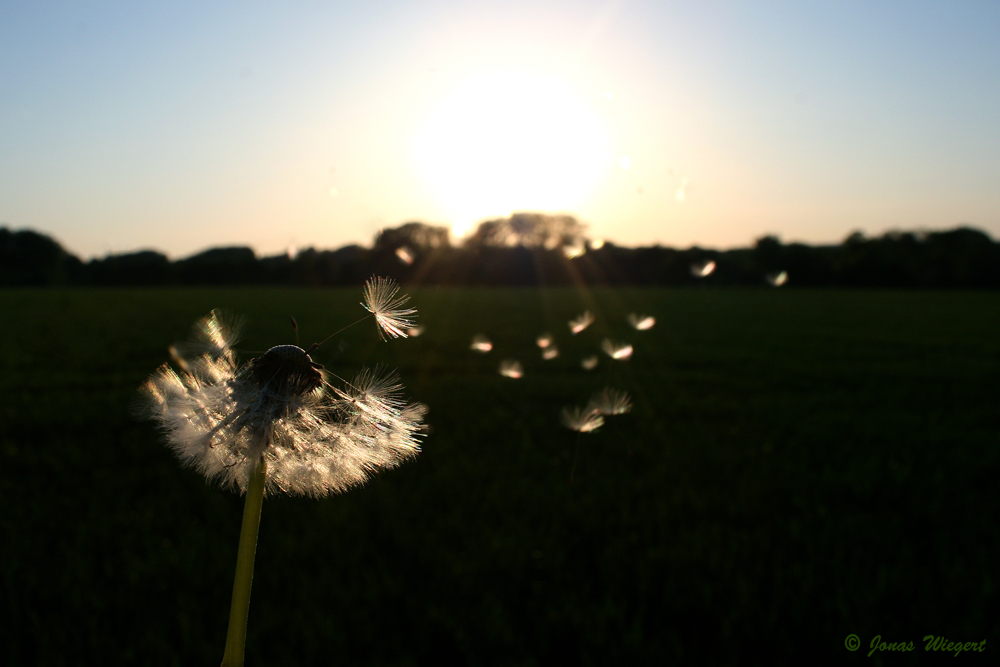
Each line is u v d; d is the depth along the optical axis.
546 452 7.62
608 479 6.55
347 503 5.88
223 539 5.13
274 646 3.79
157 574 4.53
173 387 1.23
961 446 7.98
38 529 5.22
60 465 6.83
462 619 4.14
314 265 48.47
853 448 7.87
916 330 25.31
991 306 39.75
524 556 4.83
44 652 3.66
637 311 33.72
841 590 4.26
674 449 7.74
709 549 4.95
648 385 12.63
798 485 6.39
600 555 4.95
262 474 1.10
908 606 4.14
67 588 4.31
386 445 1.23
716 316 31.42
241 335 1.31
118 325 24.14
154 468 6.81
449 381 12.78
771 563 4.84
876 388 12.44
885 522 5.45
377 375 1.31
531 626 4.11
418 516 5.62
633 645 3.78
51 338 19.98
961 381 13.27
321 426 1.20
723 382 13.09
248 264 60.47
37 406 9.84
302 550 4.87
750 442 8.12
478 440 8.15
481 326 25.16
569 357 16.75
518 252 50.44
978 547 4.98
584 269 51.62
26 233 67.88
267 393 1.13
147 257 61.66
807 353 18.22
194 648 3.73
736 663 3.65
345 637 3.85
